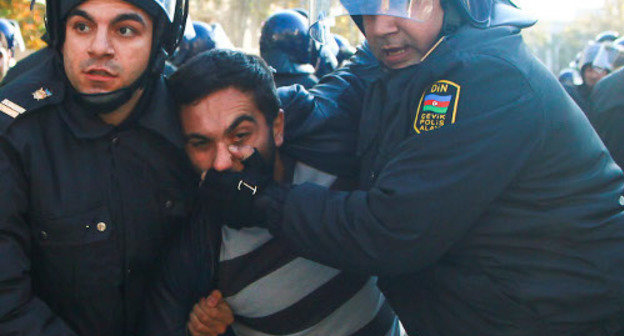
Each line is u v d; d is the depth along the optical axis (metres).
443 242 1.31
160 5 1.30
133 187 1.40
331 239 1.35
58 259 1.36
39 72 1.38
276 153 1.54
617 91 2.96
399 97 1.42
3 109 1.29
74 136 1.35
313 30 1.54
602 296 1.34
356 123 1.66
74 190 1.34
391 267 1.34
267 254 1.53
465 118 1.30
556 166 1.34
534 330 1.36
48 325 1.31
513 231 1.34
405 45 1.39
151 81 1.39
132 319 1.52
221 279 1.55
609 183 1.41
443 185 1.28
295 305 1.58
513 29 1.41
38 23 5.13
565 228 1.33
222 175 1.38
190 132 1.41
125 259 1.42
